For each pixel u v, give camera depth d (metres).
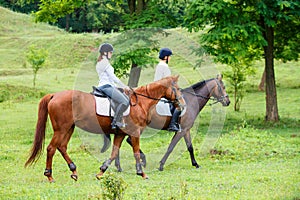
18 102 28.30
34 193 9.02
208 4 17.64
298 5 18.17
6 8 64.00
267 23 18.48
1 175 11.26
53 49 44.97
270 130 18.69
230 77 24.50
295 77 33.59
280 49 23.14
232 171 11.32
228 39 18.02
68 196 8.62
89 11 56.31
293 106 25.56
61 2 20.75
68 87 32.81
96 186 9.55
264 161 12.70
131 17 19.39
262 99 27.73
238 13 18.25
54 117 10.63
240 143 14.63
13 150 15.11
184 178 10.43
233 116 22.83
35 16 21.52
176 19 19.67
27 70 38.34
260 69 36.25
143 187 9.48
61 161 13.21
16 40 49.09
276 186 9.26
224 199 8.22
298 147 14.43
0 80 33.16
